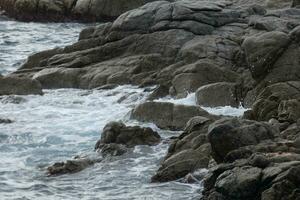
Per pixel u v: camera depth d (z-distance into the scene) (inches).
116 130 1427.2
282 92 1567.4
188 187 1191.6
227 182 1053.8
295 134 1293.1
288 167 1031.6
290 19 2074.3
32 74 2089.1
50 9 3459.6
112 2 3366.1
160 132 1536.7
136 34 2145.7
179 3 2172.7
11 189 1197.1
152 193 1171.9
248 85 1737.2
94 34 2255.2
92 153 1376.7
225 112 1660.9
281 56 1722.4
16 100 1839.3
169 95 1809.8
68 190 1196.5
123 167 1305.4
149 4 2222.0
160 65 2015.3
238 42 1990.7
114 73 1999.3
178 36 2074.3
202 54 1964.8
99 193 1182.9
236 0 2618.1
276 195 1005.8
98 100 1854.1
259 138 1193.4
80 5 3425.2
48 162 1348.4
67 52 2223.2
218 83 1747.0
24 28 3230.8
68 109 1768.0
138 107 1617.9
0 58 2465.6
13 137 1508.4
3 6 3599.9
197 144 1312.7
